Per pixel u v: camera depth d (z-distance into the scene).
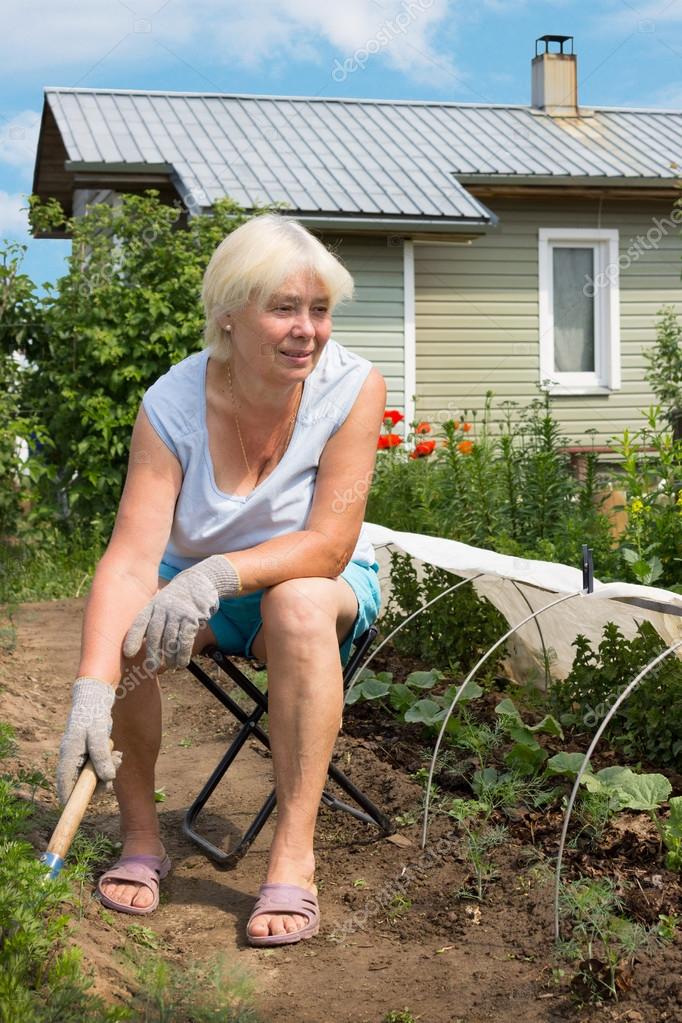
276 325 2.60
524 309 13.64
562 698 4.08
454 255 13.43
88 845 2.83
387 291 12.56
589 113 16.05
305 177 12.40
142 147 12.76
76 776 2.37
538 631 4.36
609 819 3.10
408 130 14.73
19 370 9.30
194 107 14.66
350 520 2.79
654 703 3.66
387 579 5.66
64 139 12.64
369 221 11.48
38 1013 1.85
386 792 3.52
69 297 9.30
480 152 13.94
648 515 5.11
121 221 9.67
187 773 3.88
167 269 9.54
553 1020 2.20
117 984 2.16
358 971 2.44
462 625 4.89
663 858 2.84
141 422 2.82
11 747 3.71
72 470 9.27
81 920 2.43
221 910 2.75
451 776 3.61
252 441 2.80
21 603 7.54
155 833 2.86
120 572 2.69
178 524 2.85
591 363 14.06
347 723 4.35
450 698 3.96
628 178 13.02
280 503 2.79
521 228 13.62
